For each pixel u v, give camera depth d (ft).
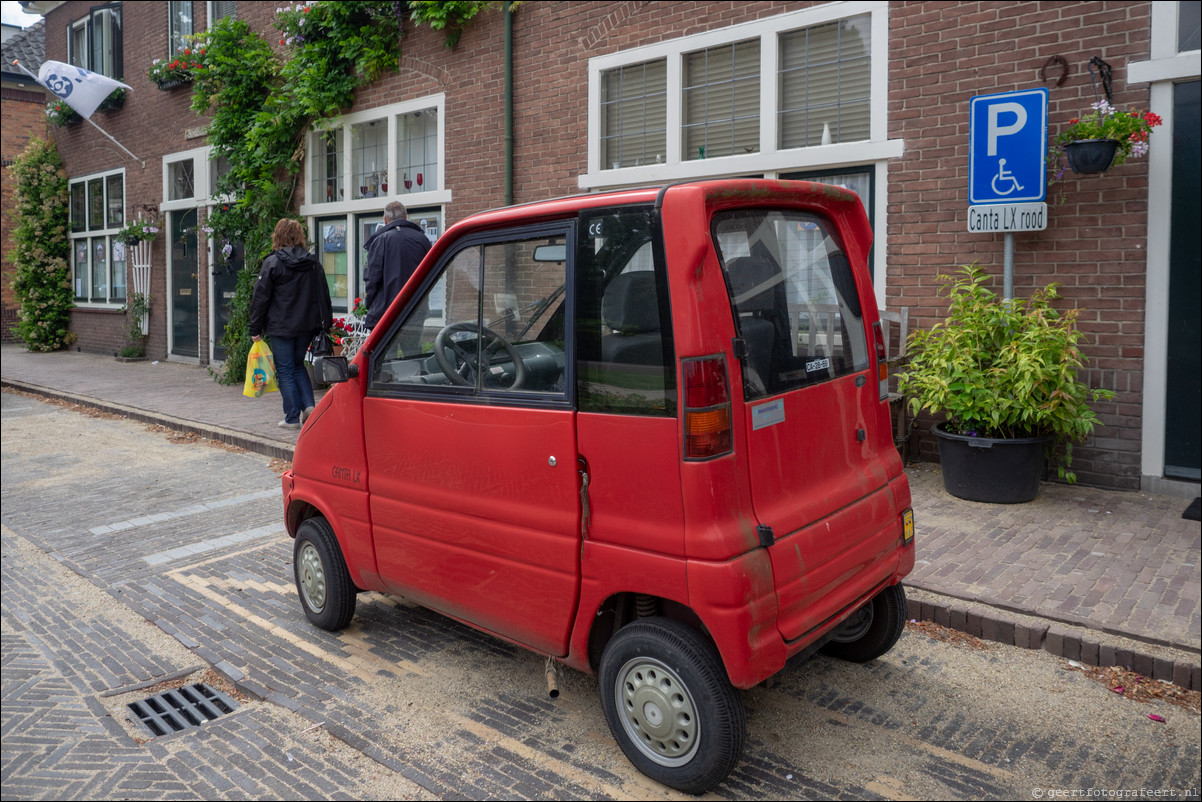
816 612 9.51
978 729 10.55
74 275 60.90
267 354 28.68
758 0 24.31
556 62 29.43
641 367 8.88
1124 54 18.80
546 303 9.77
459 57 32.65
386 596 15.31
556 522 9.73
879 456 11.12
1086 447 19.94
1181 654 11.66
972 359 18.80
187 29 47.93
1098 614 12.85
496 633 10.91
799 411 9.67
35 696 11.94
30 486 23.61
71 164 59.93
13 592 15.90
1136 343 19.13
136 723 11.12
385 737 10.57
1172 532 16.58
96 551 18.13
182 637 13.70
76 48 58.54
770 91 24.27
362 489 12.35
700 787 9.10
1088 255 19.48
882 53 22.04
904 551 11.19
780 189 9.71
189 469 25.25
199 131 46.52
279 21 38.45
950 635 13.17
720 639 8.50
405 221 24.75
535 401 9.87
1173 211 18.61
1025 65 20.03
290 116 38.60
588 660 9.95
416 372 11.44
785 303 9.80
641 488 8.93
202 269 47.62
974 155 19.81
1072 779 9.51
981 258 20.94
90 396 37.52
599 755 10.10
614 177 27.96
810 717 10.85
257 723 11.00
